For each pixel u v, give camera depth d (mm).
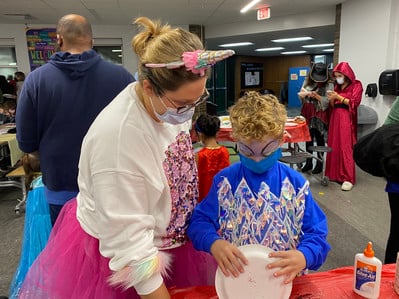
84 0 5371
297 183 972
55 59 1469
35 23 7188
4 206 3689
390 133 1695
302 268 851
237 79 14945
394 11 4758
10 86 6434
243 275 838
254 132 853
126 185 788
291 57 15664
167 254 959
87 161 839
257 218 952
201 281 1140
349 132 4008
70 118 1479
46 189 1588
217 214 1007
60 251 1034
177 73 730
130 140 803
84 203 929
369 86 5012
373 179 4305
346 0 5660
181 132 999
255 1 5535
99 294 929
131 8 5980
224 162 2475
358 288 907
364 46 5293
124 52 7793
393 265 1048
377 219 3119
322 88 4316
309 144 4586
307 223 965
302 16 6758
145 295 797
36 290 1038
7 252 2637
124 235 781
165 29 807
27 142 1537
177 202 984
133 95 860
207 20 7328
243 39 8555
